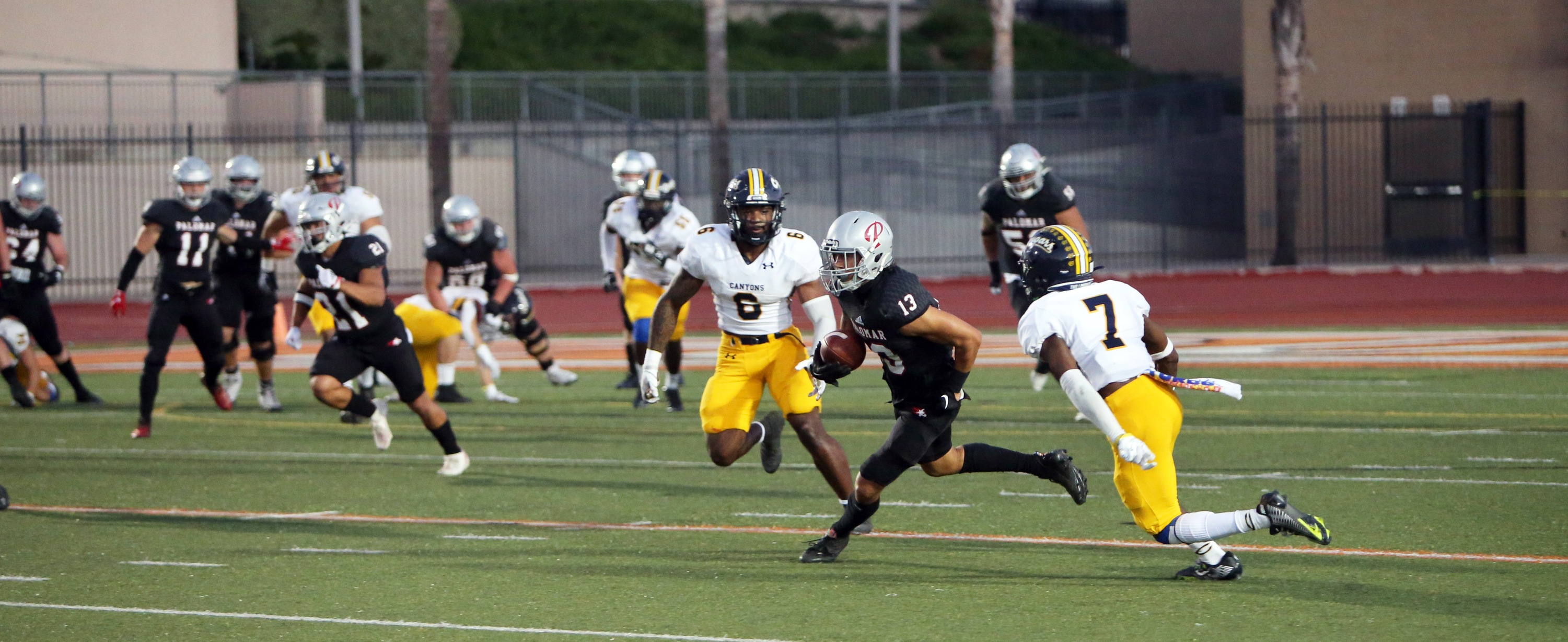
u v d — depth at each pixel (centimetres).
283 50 13512
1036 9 18488
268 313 4791
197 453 3947
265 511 3116
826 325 2650
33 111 10394
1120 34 18400
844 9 17275
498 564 2564
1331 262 10169
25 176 4862
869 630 2078
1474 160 9962
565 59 14988
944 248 11106
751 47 16025
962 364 2331
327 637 2086
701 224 10981
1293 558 2483
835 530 2519
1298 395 4672
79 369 6375
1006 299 8744
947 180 11806
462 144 10819
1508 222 10238
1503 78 10156
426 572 2506
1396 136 10469
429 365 4938
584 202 10906
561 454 3844
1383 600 2178
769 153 11888
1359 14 10781
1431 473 3272
